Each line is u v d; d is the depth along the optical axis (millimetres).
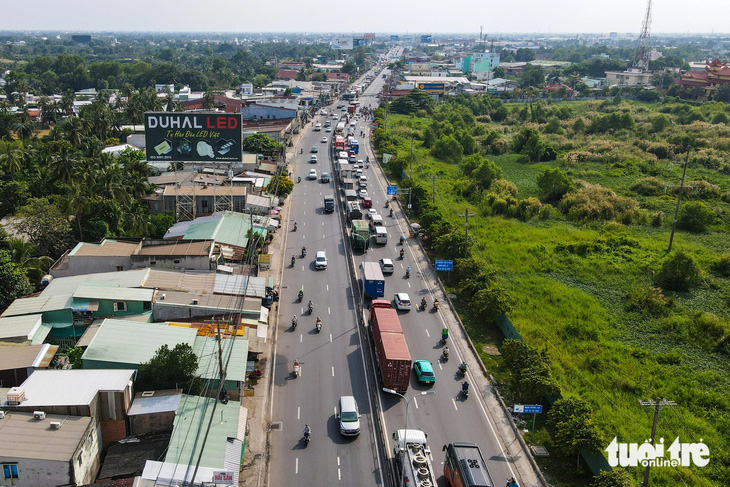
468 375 60656
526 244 97312
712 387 59656
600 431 49219
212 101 190625
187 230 86875
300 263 87688
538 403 55156
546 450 49594
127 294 62469
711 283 84125
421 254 93750
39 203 82250
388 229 104562
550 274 87188
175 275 69688
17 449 38000
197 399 48062
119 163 110938
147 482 37938
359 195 119125
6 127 157500
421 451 44094
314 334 67375
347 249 94062
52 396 43000
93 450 41969
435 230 93562
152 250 74062
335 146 162500
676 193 129375
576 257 92750
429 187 127875
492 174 131125
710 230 109125
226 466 40875
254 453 46844
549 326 69625
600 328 70625
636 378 60281
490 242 97875
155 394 47438
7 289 64750
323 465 46344
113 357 50250
